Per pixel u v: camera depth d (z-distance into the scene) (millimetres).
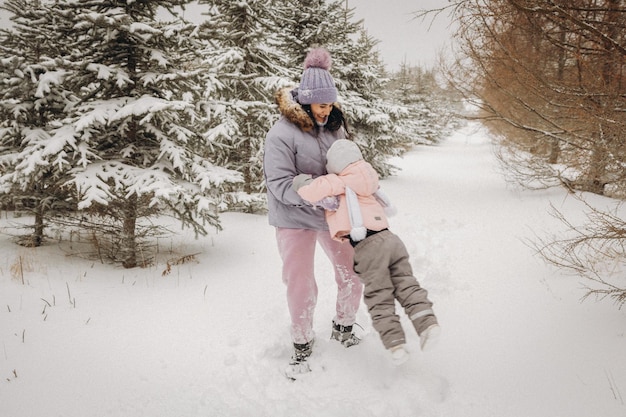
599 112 3264
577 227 5078
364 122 12633
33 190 4688
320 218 2348
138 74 4363
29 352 2484
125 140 4574
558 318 2781
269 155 2219
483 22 3422
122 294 3500
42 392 2111
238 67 7852
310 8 10609
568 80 3666
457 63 5250
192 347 2633
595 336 2490
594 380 2084
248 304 3330
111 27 3797
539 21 3238
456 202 8375
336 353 2523
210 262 4547
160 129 4602
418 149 27203
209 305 3303
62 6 4156
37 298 3283
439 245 5086
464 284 3607
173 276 4035
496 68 4512
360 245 2162
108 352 2541
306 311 2326
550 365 2264
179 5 4383
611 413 1840
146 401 2088
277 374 2348
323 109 2271
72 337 2705
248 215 7312
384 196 2365
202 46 4445
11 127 4332
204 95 4582
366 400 2080
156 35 4109
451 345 2574
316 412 2004
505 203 7621
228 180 4434
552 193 7738
